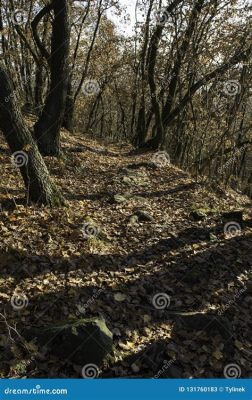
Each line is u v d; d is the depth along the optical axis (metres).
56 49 11.84
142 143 21.59
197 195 12.41
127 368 5.18
